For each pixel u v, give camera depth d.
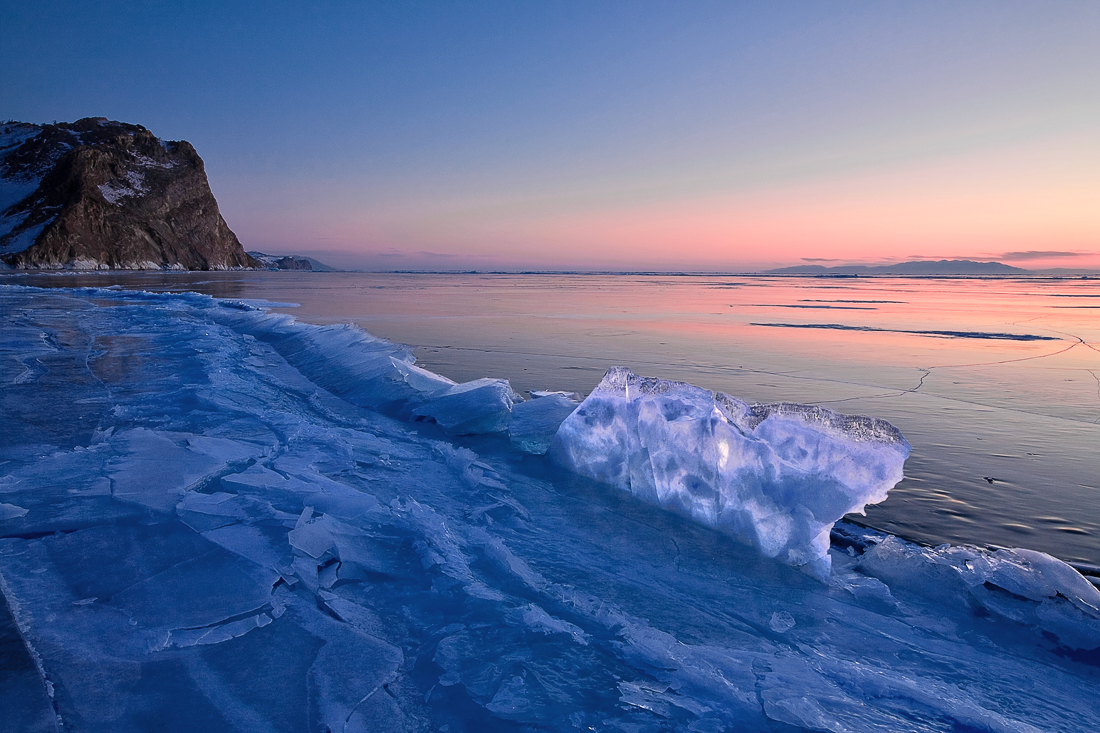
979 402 6.02
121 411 4.66
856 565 2.70
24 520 2.64
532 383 6.72
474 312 17.61
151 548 2.43
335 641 1.87
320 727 1.47
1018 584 2.31
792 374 7.45
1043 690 1.82
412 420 5.16
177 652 1.77
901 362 8.55
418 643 1.91
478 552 2.60
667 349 9.74
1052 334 12.46
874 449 2.57
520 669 1.77
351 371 6.61
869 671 1.85
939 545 2.89
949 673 1.90
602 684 1.73
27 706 1.45
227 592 2.12
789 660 1.91
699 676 1.76
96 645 1.77
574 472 3.90
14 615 1.90
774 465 2.82
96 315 12.54
